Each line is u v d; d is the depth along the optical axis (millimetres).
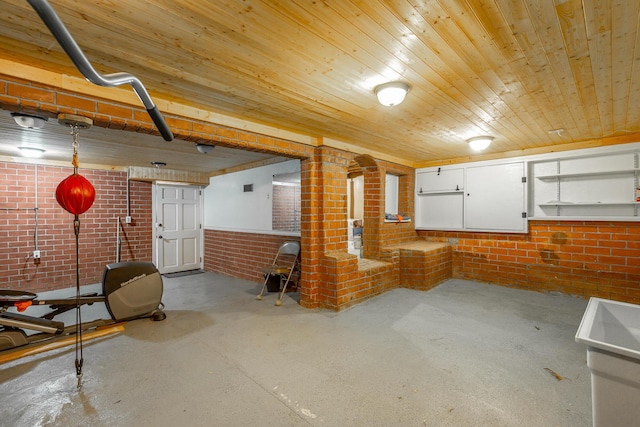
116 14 1377
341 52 1742
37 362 2414
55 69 1889
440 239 5246
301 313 3510
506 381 2102
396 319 3287
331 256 3639
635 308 1547
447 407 1832
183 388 2047
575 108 2646
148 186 5844
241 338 2842
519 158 4367
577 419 1715
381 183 4625
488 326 3078
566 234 4070
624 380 1168
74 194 1847
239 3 1320
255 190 5270
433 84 2160
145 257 5781
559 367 2283
